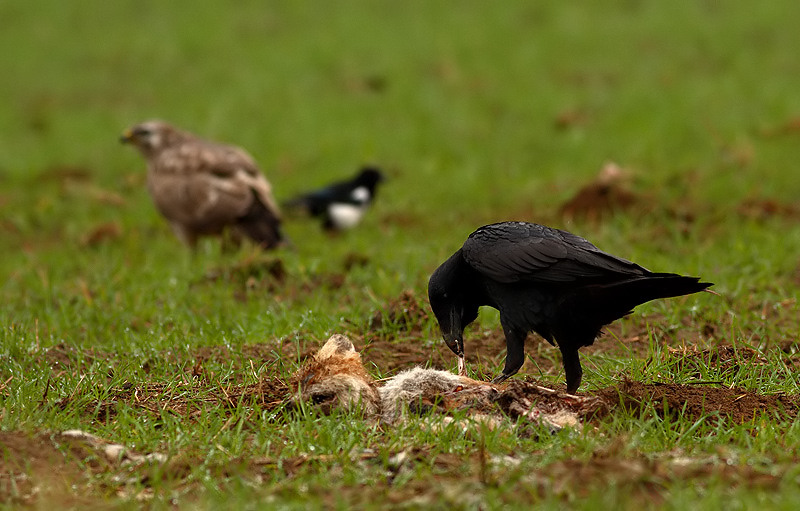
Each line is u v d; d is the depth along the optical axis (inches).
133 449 284.4
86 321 456.8
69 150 968.9
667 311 420.5
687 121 945.5
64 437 282.2
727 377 342.6
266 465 269.3
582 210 641.6
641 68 1145.4
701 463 259.0
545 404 304.2
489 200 743.7
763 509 225.8
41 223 738.2
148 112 1093.8
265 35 1344.7
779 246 534.6
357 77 1165.1
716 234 582.9
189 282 519.2
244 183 633.0
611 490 232.2
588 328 305.9
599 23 1310.3
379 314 419.5
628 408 305.1
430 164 863.1
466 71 1165.7
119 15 1437.0
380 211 742.5
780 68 1120.8
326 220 703.7
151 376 355.6
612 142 901.2
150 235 701.9
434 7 1416.1
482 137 948.6
